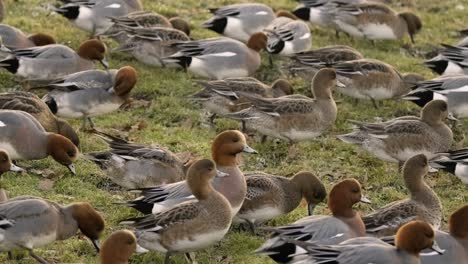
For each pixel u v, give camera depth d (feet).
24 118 47.52
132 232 36.78
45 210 38.32
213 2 77.41
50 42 62.80
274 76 64.64
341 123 57.62
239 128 56.03
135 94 59.47
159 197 41.39
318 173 50.67
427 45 72.69
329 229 38.29
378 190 49.42
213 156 43.16
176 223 38.45
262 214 43.57
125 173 45.60
